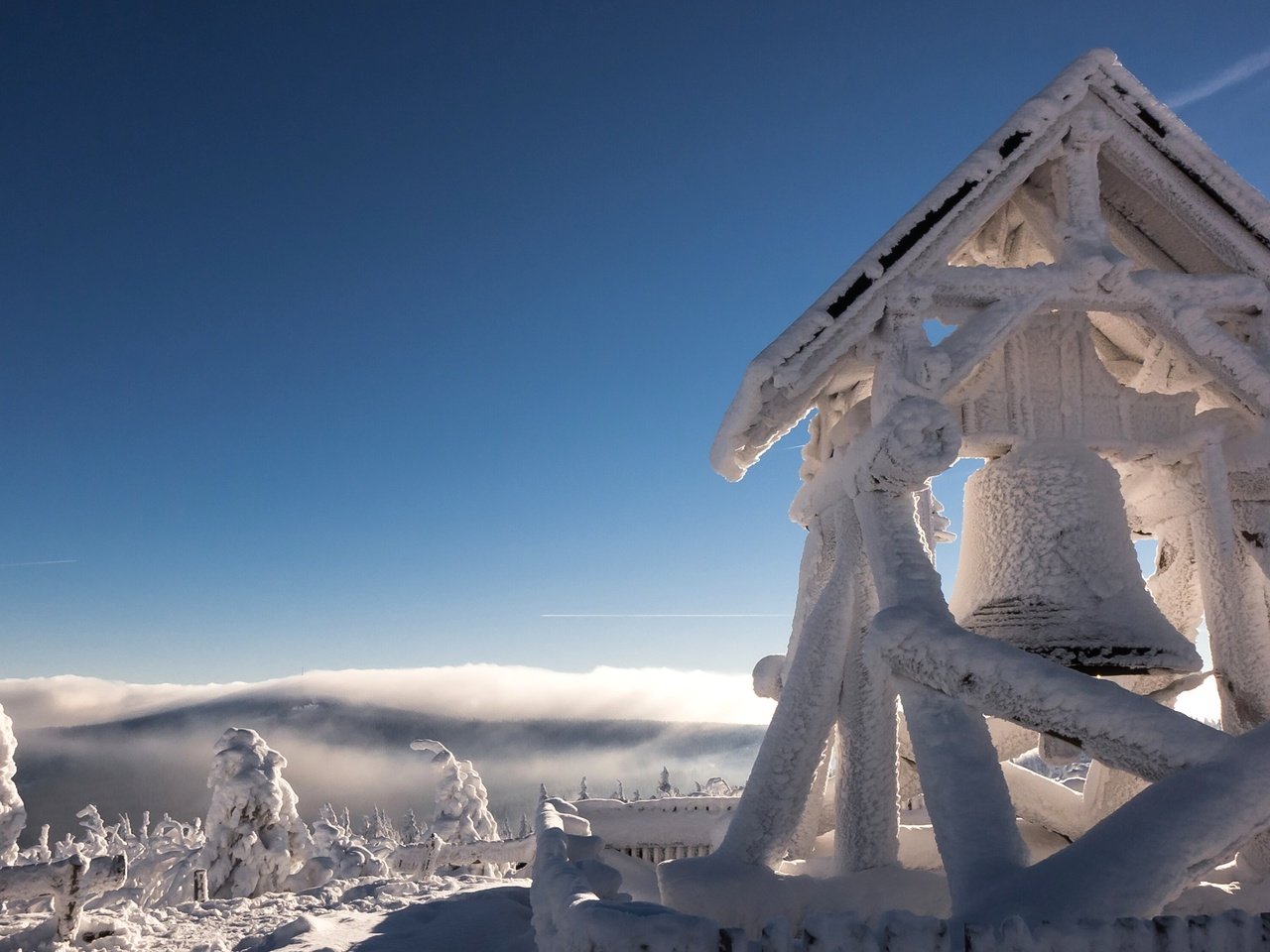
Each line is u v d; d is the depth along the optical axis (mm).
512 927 7633
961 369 5633
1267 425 6051
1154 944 3484
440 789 26750
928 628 4836
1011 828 4406
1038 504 5855
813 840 6828
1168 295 6031
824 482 6492
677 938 3256
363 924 8141
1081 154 6203
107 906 9648
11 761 15688
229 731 19672
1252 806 3996
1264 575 6211
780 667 7078
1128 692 4457
